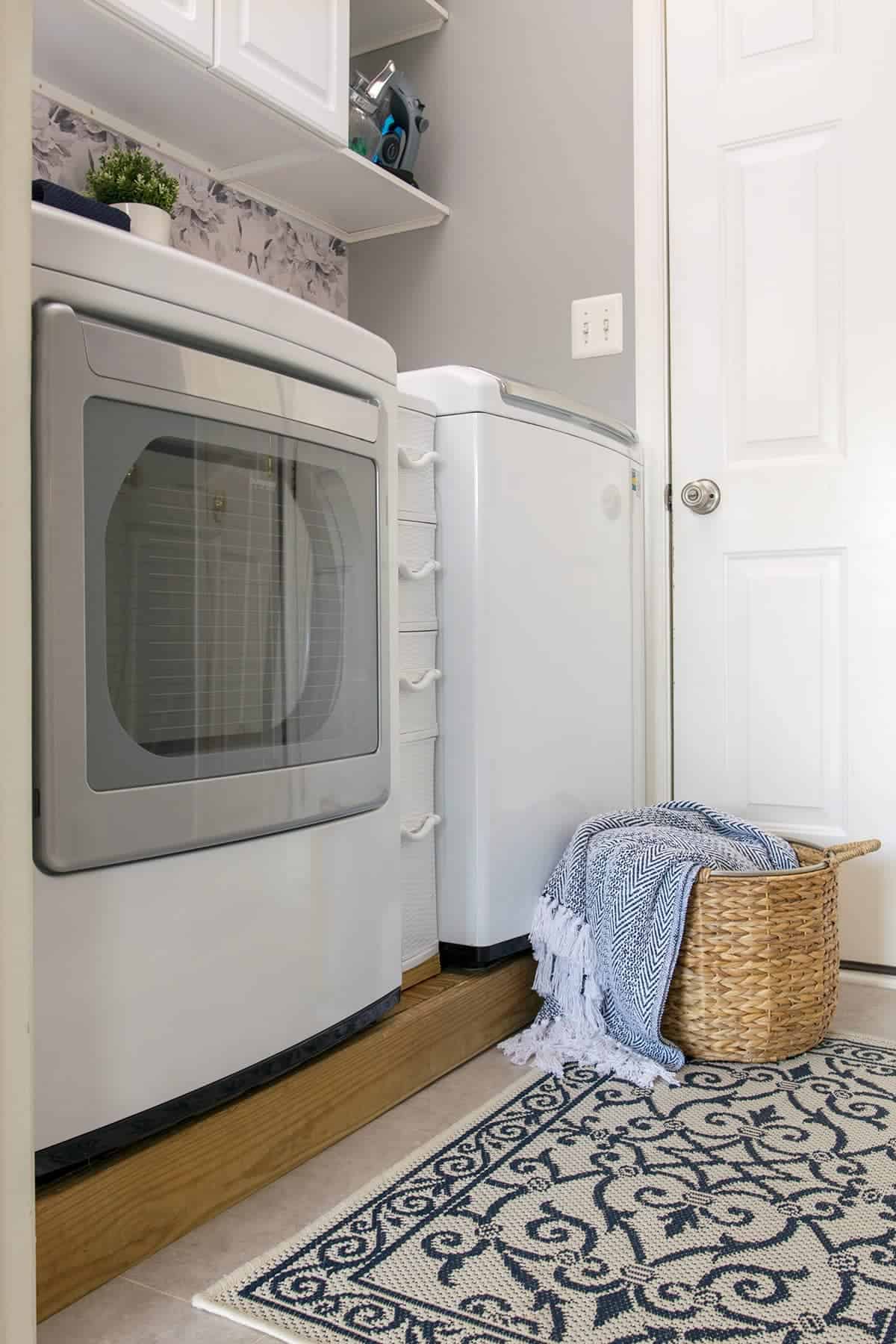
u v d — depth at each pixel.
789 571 2.03
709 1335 0.87
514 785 1.63
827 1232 1.03
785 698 2.03
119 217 1.38
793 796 2.02
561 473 1.76
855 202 1.96
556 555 1.74
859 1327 0.88
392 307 2.45
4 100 0.77
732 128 2.06
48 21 1.54
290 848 1.18
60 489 0.91
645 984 1.47
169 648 1.03
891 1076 1.44
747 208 2.05
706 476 2.09
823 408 1.99
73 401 0.92
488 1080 1.44
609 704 1.91
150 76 1.72
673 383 2.12
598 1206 1.09
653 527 2.13
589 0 2.19
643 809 1.75
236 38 1.71
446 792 1.59
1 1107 0.75
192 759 1.05
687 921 1.50
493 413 1.59
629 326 2.15
